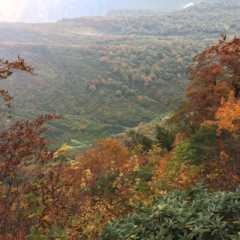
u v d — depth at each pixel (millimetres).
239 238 9539
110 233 11344
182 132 24844
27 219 12234
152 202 12695
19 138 12094
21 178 12250
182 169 19672
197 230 9992
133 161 23922
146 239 10516
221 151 19453
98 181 20172
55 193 12789
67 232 13125
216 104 24094
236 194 11430
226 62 24547
